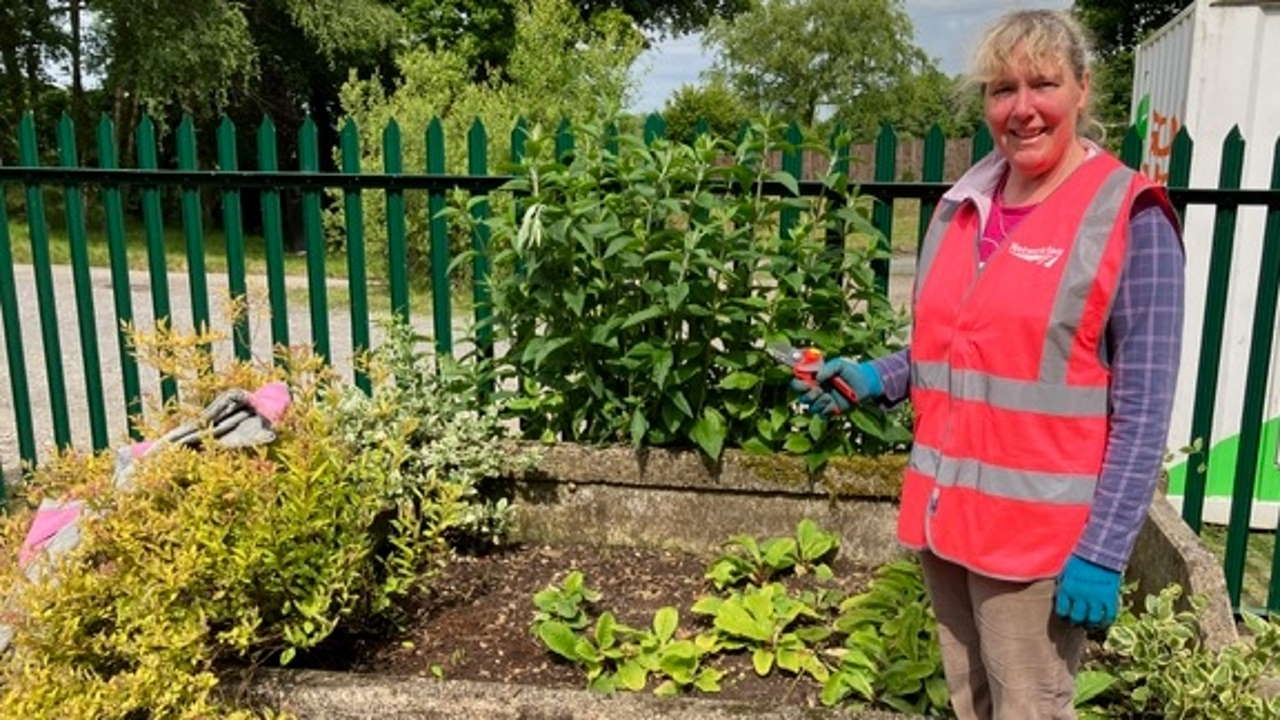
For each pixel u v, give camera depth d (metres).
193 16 18.50
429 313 10.69
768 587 3.38
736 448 3.90
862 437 3.94
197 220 4.29
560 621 3.28
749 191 3.89
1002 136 1.99
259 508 2.73
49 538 2.96
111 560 2.72
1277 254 3.62
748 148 3.81
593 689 2.94
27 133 4.39
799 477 3.79
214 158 22.02
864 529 3.80
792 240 3.75
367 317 4.29
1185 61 4.87
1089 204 1.93
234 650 2.83
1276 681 2.82
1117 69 24.39
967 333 2.07
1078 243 1.91
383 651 3.21
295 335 10.14
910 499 2.25
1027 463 1.99
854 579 3.68
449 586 3.66
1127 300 1.89
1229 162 3.60
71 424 6.79
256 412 3.05
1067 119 1.96
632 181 3.77
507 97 13.06
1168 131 5.18
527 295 3.82
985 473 2.05
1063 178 2.01
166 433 3.16
